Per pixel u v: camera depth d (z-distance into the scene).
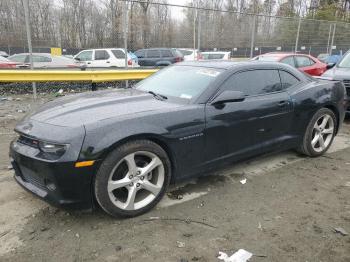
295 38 15.95
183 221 3.34
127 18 11.62
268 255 2.86
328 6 44.25
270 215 3.48
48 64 15.16
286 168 4.73
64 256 2.81
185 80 4.20
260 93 4.34
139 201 3.42
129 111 3.42
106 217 3.37
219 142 3.88
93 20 12.77
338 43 17.78
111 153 3.11
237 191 3.99
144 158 3.40
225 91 3.83
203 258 2.80
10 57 14.84
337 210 3.62
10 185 4.03
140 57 16.73
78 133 3.02
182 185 4.12
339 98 5.24
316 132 5.09
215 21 13.34
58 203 3.05
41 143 3.07
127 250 2.89
